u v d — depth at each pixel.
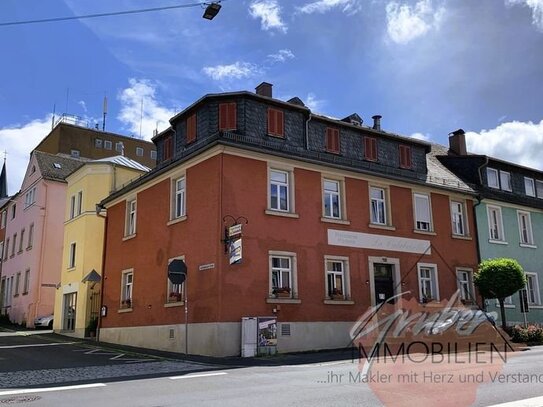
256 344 17.69
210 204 19.09
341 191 22.08
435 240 24.50
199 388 10.16
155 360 16.52
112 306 24.88
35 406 8.69
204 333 18.23
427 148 27.47
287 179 20.67
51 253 37.09
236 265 18.44
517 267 22.62
